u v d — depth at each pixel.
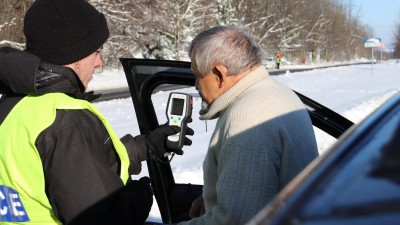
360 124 1.14
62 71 2.00
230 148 2.04
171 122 2.81
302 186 0.87
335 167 0.90
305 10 72.94
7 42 23.23
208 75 2.23
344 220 0.74
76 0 2.03
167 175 3.34
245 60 2.18
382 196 0.78
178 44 41.28
